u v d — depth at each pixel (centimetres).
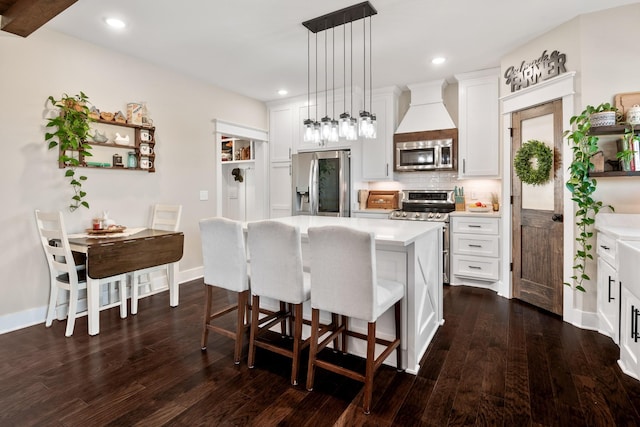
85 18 273
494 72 383
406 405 178
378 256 223
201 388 194
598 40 264
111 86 334
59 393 188
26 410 173
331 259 183
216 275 233
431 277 258
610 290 243
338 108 466
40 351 237
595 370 209
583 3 253
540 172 307
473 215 383
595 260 270
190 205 414
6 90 266
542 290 315
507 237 352
